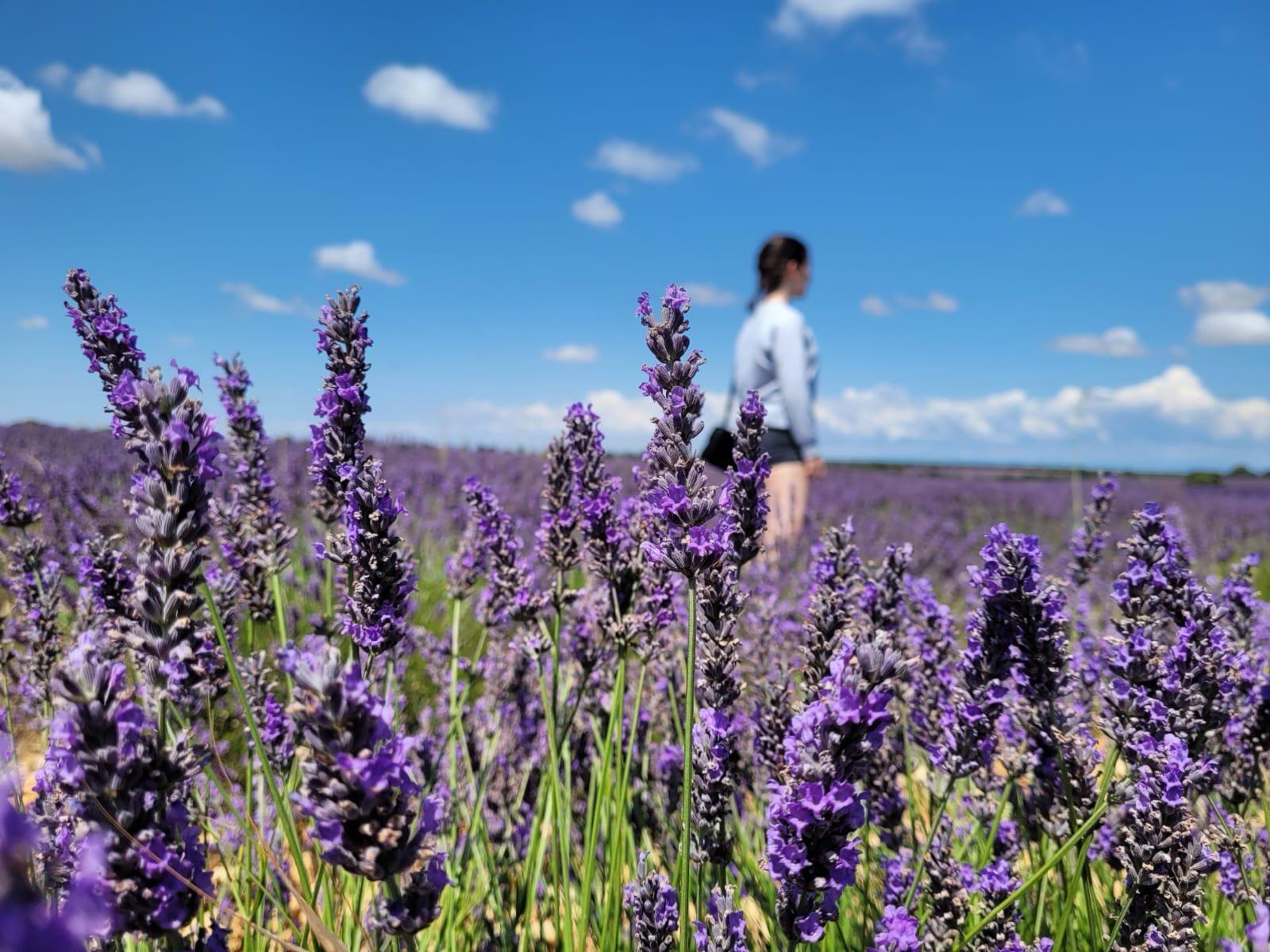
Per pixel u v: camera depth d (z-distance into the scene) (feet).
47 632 8.81
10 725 8.61
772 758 6.95
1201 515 44.45
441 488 30.55
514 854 9.25
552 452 8.16
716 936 5.07
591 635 9.74
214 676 6.81
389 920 3.91
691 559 5.23
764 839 8.40
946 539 35.06
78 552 11.91
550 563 8.22
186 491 4.70
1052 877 7.29
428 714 10.58
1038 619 6.66
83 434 40.19
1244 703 7.79
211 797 8.14
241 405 9.43
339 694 3.53
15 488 9.30
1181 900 5.57
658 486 5.66
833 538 7.82
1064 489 67.77
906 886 7.00
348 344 6.77
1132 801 5.94
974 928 5.87
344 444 6.71
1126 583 6.57
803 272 24.49
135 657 4.67
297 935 5.56
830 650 6.41
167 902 3.77
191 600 4.72
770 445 23.35
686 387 5.47
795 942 4.70
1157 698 6.19
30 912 2.10
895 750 8.76
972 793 7.79
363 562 5.92
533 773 10.54
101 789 3.66
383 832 3.58
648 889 5.25
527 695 11.12
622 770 7.16
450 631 15.51
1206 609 6.37
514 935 7.66
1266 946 3.38
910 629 8.55
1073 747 6.77
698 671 6.48
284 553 9.38
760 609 10.70
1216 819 7.39
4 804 2.21
